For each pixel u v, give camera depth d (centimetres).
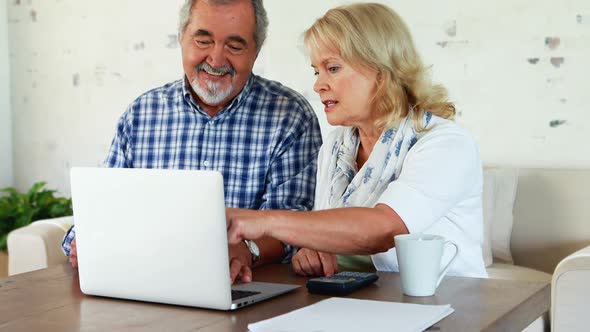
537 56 320
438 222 174
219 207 127
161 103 236
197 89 224
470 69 333
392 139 180
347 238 151
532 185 308
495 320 121
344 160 193
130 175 135
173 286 134
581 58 312
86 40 439
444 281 152
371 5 180
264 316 127
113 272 141
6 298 145
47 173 464
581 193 300
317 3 362
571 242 300
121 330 120
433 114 180
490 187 304
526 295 138
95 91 439
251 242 172
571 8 312
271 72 376
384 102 178
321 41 178
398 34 177
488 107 331
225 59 220
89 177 140
